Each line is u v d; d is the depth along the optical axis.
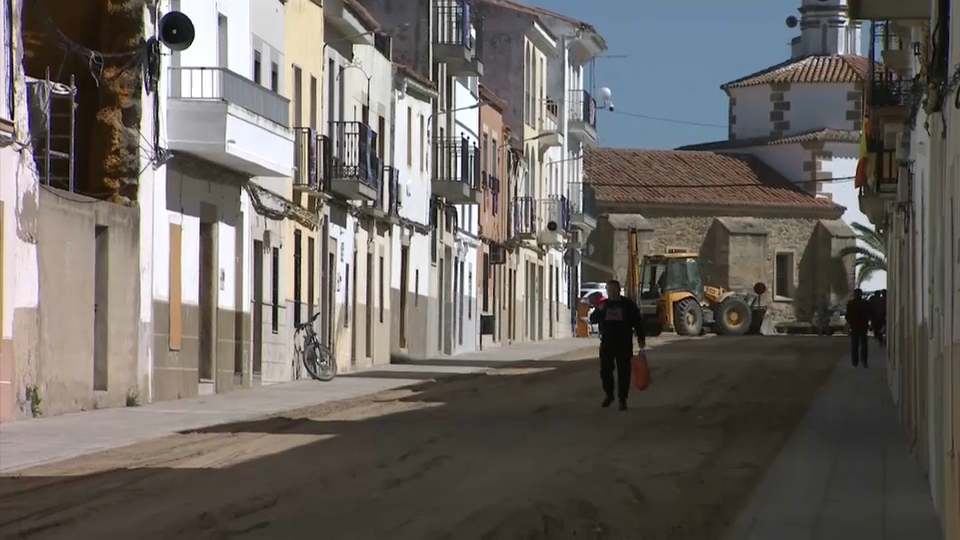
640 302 82.50
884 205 38.66
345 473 19.31
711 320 83.12
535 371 47.72
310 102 44.56
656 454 22.58
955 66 13.45
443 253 61.69
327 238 46.28
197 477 18.61
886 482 19.67
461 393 36.41
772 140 105.06
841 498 18.06
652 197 98.94
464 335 65.31
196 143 33.50
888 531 15.52
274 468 19.73
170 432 24.88
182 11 33.84
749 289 99.81
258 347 40.22
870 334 86.69
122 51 31.86
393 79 53.94
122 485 17.73
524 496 17.36
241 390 37.69
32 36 31.94
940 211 16.19
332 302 46.97
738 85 108.31
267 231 40.53
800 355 57.78
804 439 25.55
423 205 58.34
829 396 36.69
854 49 109.44
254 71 39.09
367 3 60.03
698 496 17.94
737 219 100.12
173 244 33.84
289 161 38.31
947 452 13.91
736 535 15.17
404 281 56.25
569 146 89.69
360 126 47.56
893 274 38.03
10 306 26.45
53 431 24.78
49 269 28.12
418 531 14.56
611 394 31.83
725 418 29.66
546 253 84.62
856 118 105.06
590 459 21.66
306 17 43.97
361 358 50.09
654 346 65.00
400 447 22.84
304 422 27.31
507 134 74.44
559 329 88.00
